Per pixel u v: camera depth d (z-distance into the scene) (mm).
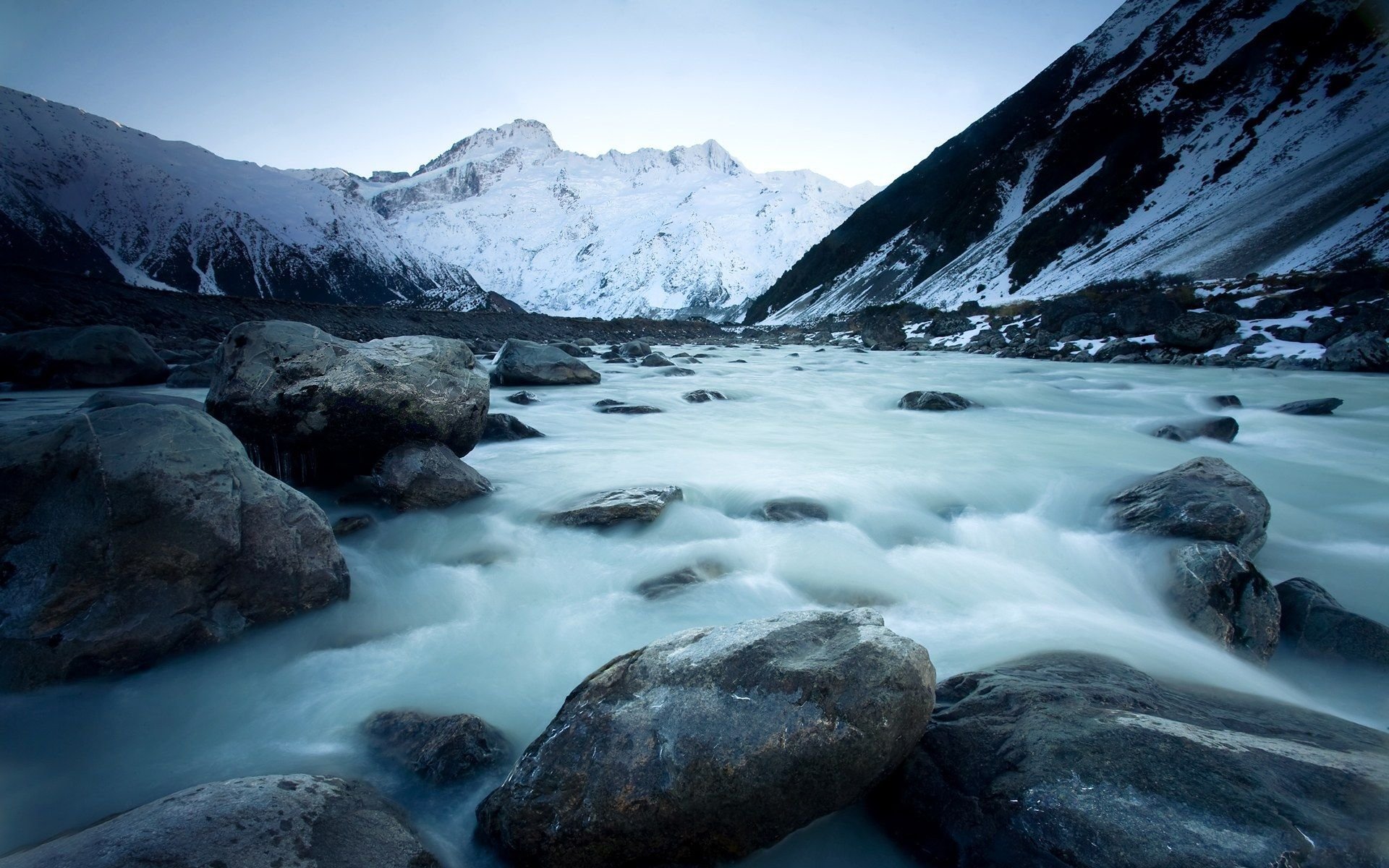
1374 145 49344
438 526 5734
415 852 2354
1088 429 11203
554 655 3941
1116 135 86688
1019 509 6582
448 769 2857
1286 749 2674
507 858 2488
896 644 2816
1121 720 2814
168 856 2031
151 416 3885
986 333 34781
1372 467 8547
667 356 24953
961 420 12141
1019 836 2406
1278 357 19750
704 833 2453
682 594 4629
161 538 3562
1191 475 5844
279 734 3193
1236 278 41344
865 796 2795
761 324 116250
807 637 2887
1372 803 2377
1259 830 2258
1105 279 55219
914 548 5648
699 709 2582
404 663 3818
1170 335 22906
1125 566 5105
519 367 14219
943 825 2559
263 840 2162
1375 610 4742
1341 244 37438
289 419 5762
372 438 6070
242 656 3762
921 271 93625
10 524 3439
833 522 6047
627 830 2393
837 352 31969
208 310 23734
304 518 4191
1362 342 18344
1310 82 70312
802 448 9031
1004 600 4719
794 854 2600
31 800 2773
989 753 2738
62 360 11680
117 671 3400
